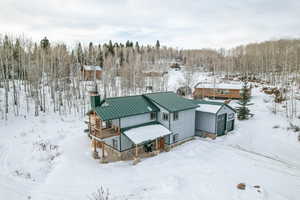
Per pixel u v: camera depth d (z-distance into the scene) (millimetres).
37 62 35438
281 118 30312
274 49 84062
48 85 41250
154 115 21875
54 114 32750
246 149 21391
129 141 19266
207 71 88625
